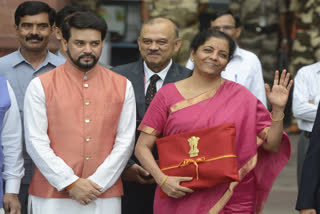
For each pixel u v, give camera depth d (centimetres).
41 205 647
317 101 898
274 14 1387
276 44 1396
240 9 1386
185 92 645
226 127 606
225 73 873
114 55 1412
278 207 998
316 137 659
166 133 644
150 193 745
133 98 670
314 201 654
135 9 1413
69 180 626
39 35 746
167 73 745
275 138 652
